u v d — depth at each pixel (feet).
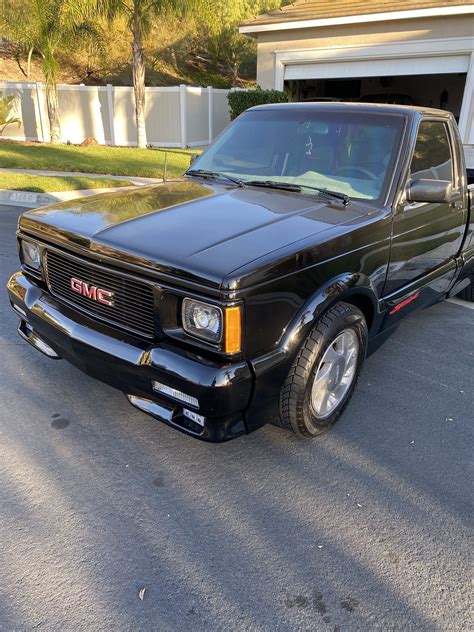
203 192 11.36
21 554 7.70
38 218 10.34
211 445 10.37
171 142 68.23
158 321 8.39
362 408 11.93
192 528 8.34
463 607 7.18
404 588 7.43
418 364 14.14
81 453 9.95
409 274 12.52
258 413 8.91
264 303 8.16
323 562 7.80
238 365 8.05
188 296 7.92
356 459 10.16
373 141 11.87
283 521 8.56
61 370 12.69
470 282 17.70
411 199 11.31
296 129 12.86
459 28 41.86
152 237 8.80
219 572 7.55
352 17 45.29
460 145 14.23
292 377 9.29
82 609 6.91
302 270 8.74
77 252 9.34
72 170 43.52
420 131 12.20
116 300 8.96
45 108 67.92
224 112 74.64
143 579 7.39
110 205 10.62
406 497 9.20
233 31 96.07
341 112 12.62
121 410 11.32
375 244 10.53
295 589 7.34
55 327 9.83
